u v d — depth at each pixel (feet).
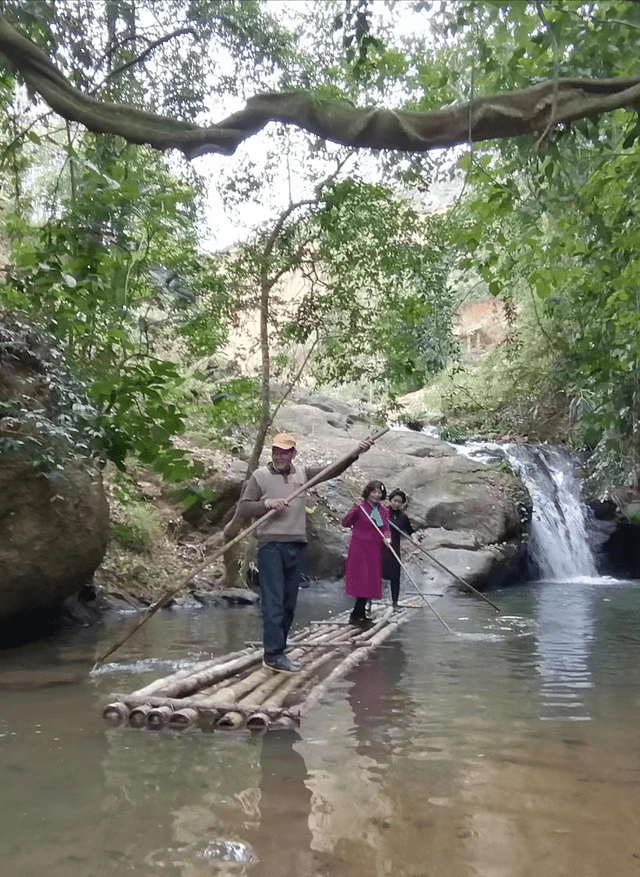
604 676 19.27
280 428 57.11
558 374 66.28
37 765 11.64
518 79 17.57
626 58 15.88
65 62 20.29
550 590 47.01
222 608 34.71
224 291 35.06
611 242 25.40
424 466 56.08
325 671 19.67
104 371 23.50
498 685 18.13
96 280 18.90
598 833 9.09
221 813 9.62
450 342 39.50
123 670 19.53
